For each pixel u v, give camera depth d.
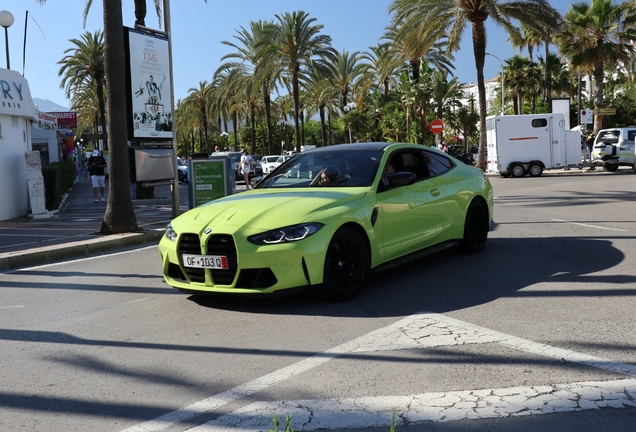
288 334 4.84
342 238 5.71
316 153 7.27
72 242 10.62
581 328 4.66
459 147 50.31
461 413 3.24
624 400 3.32
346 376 3.87
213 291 5.57
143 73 13.29
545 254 7.80
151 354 4.55
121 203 11.67
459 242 7.63
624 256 7.45
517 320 4.95
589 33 35.56
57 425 3.34
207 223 5.71
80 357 4.57
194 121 77.19
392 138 56.75
